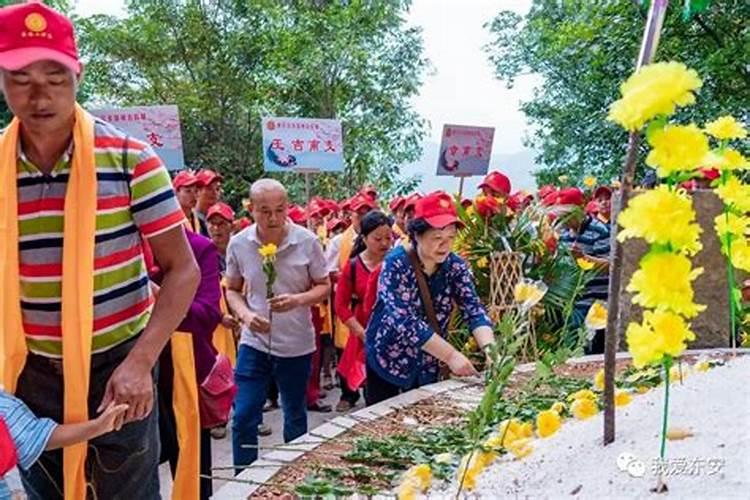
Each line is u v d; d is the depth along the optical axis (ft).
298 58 46.65
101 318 6.94
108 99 52.95
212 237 17.33
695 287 13.87
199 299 9.77
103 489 7.39
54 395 7.13
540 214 17.12
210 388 9.92
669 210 4.91
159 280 8.28
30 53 6.12
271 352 12.65
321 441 9.35
